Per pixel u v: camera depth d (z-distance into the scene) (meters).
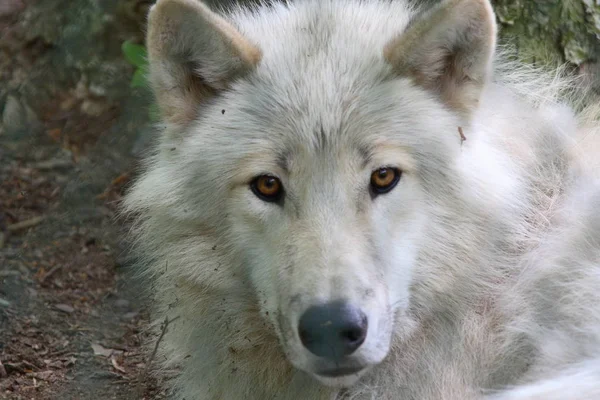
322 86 8.16
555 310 8.29
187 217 8.52
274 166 8.06
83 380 10.74
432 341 8.44
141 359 11.15
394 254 7.96
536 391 7.77
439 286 8.30
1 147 15.22
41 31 16.06
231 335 8.71
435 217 8.19
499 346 8.35
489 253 8.44
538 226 8.73
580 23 11.88
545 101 9.45
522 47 11.88
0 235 13.62
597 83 11.77
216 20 8.31
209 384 9.05
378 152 7.96
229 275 8.47
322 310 7.33
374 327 7.53
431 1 9.73
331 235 7.69
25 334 11.63
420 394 8.38
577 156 9.02
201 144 8.45
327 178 7.90
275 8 9.54
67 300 12.41
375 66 8.27
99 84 15.52
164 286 8.95
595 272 8.23
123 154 14.70
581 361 7.92
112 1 15.64
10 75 15.98
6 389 10.53
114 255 13.16
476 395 8.26
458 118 8.41
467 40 8.23
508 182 8.45
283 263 7.84
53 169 14.81
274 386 8.80
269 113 8.20
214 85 8.59
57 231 13.70
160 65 8.49
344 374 7.61
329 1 9.20
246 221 8.19
